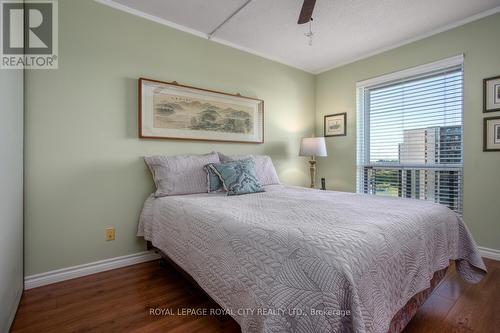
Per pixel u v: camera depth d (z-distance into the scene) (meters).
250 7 2.27
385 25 2.57
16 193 1.57
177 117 2.52
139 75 2.32
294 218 1.30
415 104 2.89
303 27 2.61
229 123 2.90
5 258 1.29
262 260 1.03
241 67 3.04
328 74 3.71
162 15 2.39
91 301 1.68
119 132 2.22
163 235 1.92
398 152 3.04
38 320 1.48
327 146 3.74
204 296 1.74
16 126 1.56
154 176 2.29
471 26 2.45
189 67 2.62
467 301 1.67
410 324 1.44
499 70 2.31
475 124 2.44
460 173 2.56
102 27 2.13
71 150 2.00
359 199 1.92
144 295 1.75
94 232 2.11
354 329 0.79
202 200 1.89
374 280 0.94
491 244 2.36
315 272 0.87
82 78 2.04
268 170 2.85
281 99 3.46
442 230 1.53
